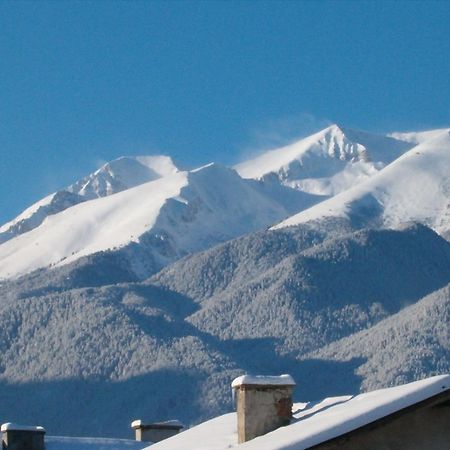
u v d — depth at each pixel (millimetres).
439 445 42438
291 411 51719
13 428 75312
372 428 42094
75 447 75875
